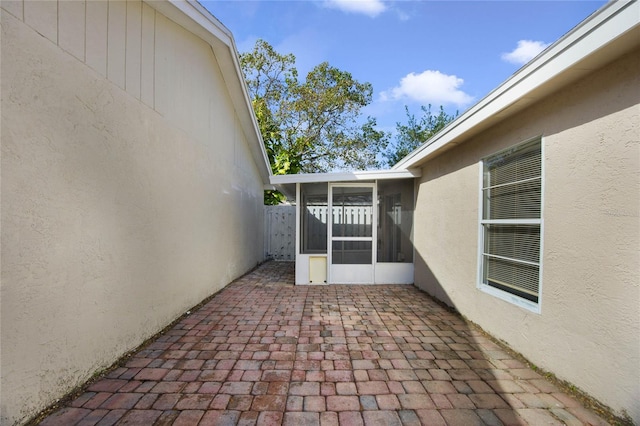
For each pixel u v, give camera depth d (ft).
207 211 17.43
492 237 12.26
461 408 7.45
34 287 6.72
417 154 17.93
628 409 6.65
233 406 7.48
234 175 22.57
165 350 10.60
